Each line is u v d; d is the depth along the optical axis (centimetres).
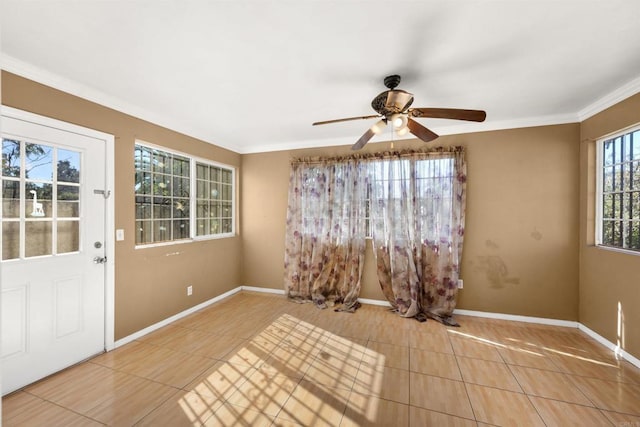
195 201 377
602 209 292
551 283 321
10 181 207
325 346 278
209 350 270
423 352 267
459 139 352
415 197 360
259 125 346
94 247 256
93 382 221
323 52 197
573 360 253
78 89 241
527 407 197
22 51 194
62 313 235
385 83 233
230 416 190
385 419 187
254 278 454
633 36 180
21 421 183
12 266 207
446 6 157
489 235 341
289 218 423
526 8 158
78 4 153
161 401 202
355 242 387
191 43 187
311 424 184
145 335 299
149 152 317
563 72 222
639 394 208
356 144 265
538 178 324
